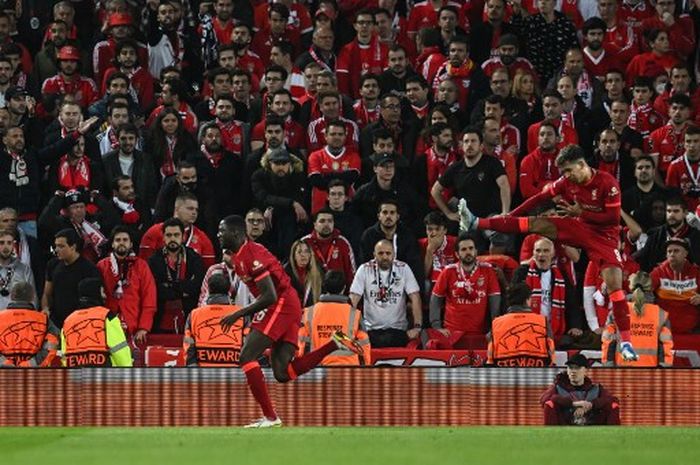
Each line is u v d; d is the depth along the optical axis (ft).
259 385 156.76
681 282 210.79
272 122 221.25
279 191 219.82
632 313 191.52
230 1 256.11
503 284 207.82
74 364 183.01
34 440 142.10
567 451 128.16
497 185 218.59
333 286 187.32
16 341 187.62
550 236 160.56
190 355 184.65
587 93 243.60
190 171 218.59
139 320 205.05
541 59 250.57
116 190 219.61
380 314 206.69
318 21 250.57
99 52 250.78
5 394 179.73
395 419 179.22
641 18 258.57
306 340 186.80
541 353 185.78
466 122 239.71
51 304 206.59
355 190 225.56
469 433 146.61
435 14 260.62
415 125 231.71
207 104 241.35
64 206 215.51
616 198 158.40
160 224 214.28
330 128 223.92
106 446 134.10
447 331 205.67
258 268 152.66
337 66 250.57
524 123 232.32
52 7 263.49
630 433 145.69
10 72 237.86
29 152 219.82
